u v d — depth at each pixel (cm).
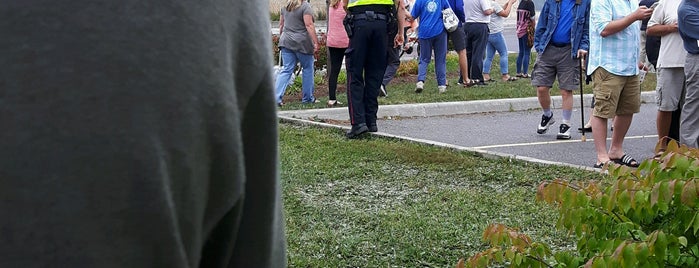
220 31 89
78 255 77
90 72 79
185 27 84
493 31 1569
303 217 581
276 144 102
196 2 86
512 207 614
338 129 993
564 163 797
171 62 83
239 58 93
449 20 1350
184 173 84
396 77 1655
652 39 860
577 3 893
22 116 77
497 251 327
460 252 506
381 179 713
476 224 565
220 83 88
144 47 81
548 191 328
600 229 316
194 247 88
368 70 936
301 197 644
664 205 286
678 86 773
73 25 79
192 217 86
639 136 1016
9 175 76
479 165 770
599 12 746
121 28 81
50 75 78
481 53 1511
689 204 278
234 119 90
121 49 80
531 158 794
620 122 778
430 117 1188
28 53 78
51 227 76
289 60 1227
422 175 730
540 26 936
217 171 90
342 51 1192
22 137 76
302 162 774
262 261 104
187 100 83
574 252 385
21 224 76
